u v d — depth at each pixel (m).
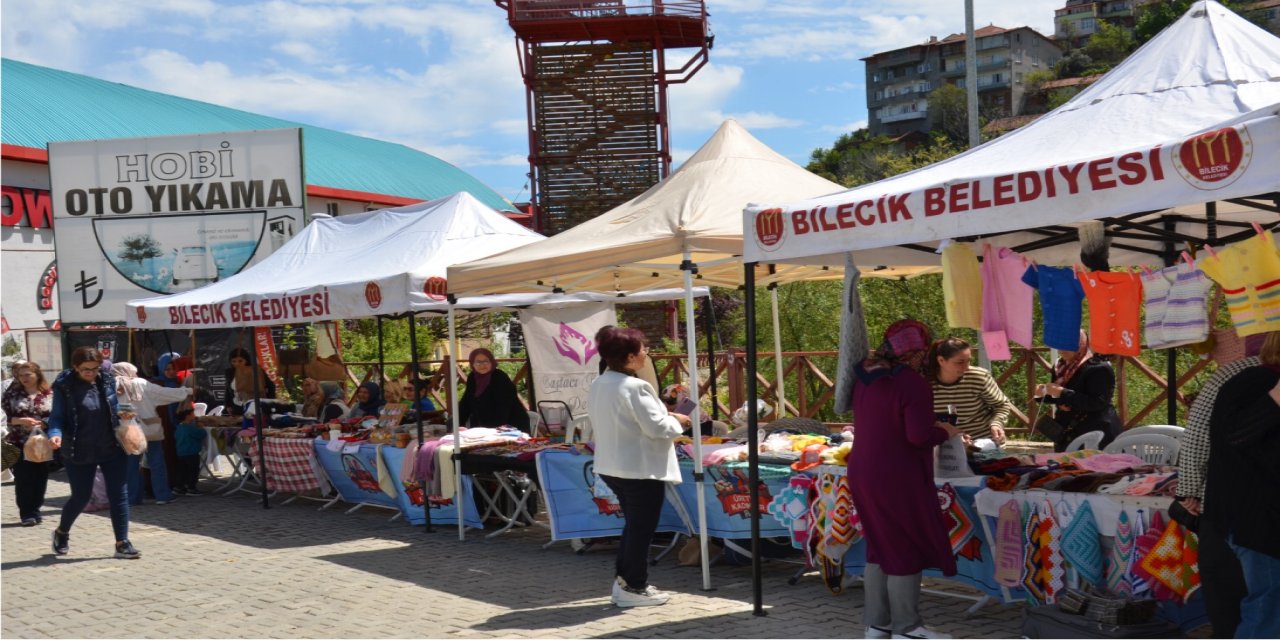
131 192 17.84
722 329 24.23
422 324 21.98
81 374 8.30
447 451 8.80
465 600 6.66
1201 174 4.03
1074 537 5.06
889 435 4.97
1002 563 5.38
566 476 7.83
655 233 6.89
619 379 6.17
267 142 17.72
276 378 12.89
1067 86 93.19
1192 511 4.34
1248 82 5.15
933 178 5.25
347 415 11.26
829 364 14.51
